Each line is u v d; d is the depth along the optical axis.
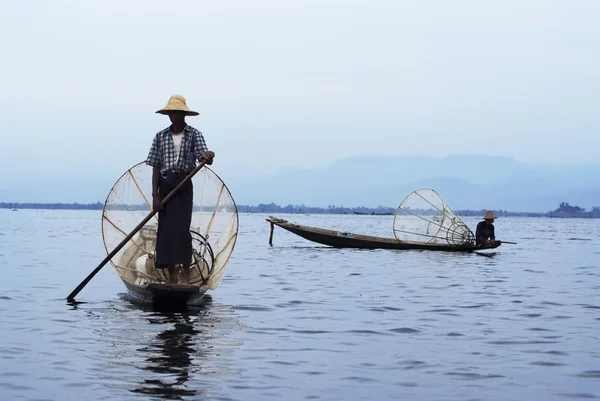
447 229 19.66
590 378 5.22
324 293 10.12
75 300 9.06
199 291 8.53
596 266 15.60
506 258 17.72
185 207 8.48
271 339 6.56
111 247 9.48
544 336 6.86
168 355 5.79
